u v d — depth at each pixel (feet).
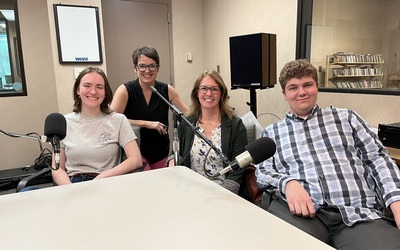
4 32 10.73
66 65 10.03
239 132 5.92
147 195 3.67
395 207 3.73
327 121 4.84
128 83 7.75
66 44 9.92
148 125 7.51
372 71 7.58
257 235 2.69
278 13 9.75
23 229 2.89
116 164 6.02
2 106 10.96
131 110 7.85
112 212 3.22
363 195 4.27
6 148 11.18
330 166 4.49
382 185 4.12
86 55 10.25
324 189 4.35
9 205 3.45
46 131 3.70
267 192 4.84
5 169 11.19
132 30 12.30
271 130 5.24
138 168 5.80
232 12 11.79
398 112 6.86
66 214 3.19
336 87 8.44
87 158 5.74
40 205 3.43
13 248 2.56
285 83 5.02
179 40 13.41
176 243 2.57
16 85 11.12
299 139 4.87
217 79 5.84
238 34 11.61
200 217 3.06
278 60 9.98
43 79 11.44
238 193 5.45
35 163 11.15
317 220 4.19
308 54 9.04
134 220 3.02
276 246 2.50
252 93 8.79
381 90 7.19
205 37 13.75
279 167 4.97
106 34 11.80
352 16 7.93
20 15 10.79
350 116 4.83
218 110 6.07
